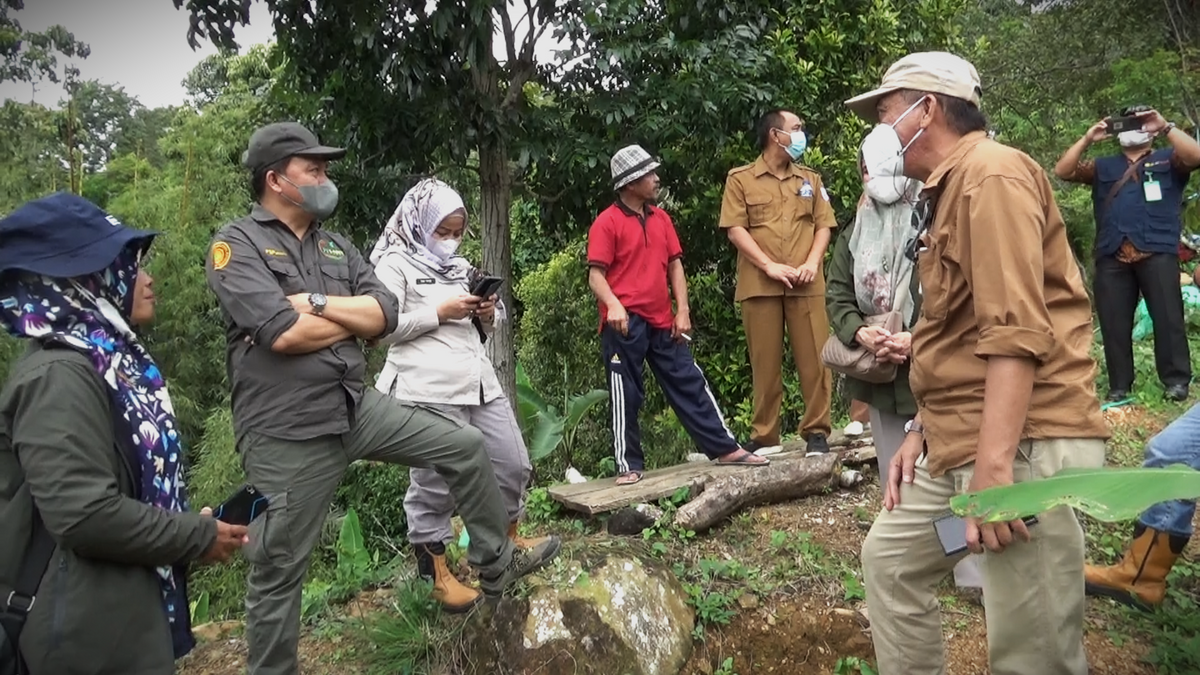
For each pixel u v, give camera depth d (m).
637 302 4.21
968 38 12.21
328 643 3.30
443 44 4.75
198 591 7.41
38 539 1.79
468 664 3.03
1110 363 5.30
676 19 5.96
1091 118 11.26
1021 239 1.87
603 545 3.41
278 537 2.55
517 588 3.09
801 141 4.40
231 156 11.05
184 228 10.17
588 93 5.81
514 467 3.31
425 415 2.81
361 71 5.05
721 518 3.85
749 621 3.25
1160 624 3.08
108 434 1.82
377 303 2.70
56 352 1.80
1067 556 1.99
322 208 2.64
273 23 4.98
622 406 4.24
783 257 4.39
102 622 1.81
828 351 3.32
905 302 3.15
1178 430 2.87
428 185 3.16
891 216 3.17
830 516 3.96
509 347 5.55
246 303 2.47
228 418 9.29
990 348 1.86
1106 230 5.21
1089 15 10.82
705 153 6.36
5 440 1.79
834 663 3.12
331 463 2.65
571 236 6.66
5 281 1.82
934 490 2.29
